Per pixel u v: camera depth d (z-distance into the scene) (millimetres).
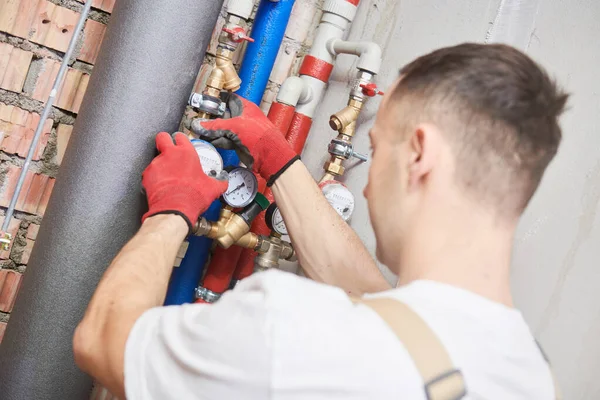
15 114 1421
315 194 1266
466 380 648
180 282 1532
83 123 1294
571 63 1250
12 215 1453
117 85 1270
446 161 741
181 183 1170
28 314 1293
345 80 1633
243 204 1398
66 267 1275
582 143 1207
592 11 1237
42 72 1433
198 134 1303
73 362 1315
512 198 737
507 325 702
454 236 737
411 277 757
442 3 1507
